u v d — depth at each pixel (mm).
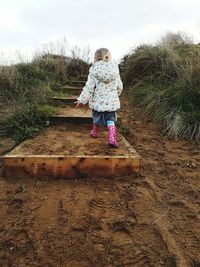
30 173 1681
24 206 1423
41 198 1487
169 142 2324
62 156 1682
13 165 1680
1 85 3410
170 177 1773
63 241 1215
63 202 1458
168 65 3396
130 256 1145
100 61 1949
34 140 2057
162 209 1440
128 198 1512
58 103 3061
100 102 1928
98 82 1942
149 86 3326
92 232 1267
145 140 2350
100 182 1647
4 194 1516
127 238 1239
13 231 1263
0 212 1379
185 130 2404
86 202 1462
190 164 1946
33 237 1230
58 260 1125
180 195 1578
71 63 4844
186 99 2693
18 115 2467
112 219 1346
